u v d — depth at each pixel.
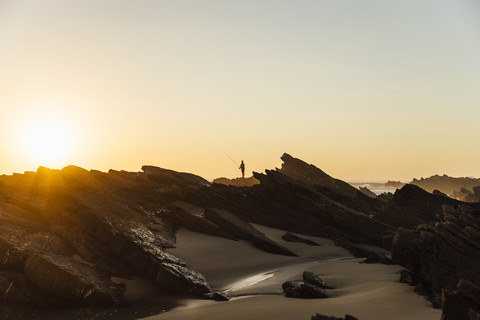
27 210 35.31
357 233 43.00
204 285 26.11
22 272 24.58
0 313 21.38
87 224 31.31
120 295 24.33
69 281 23.55
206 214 42.03
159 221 39.19
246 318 18.42
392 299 19.00
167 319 20.12
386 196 67.25
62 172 46.09
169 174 56.38
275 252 36.81
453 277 18.31
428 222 40.78
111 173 57.16
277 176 51.53
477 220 20.73
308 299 21.52
